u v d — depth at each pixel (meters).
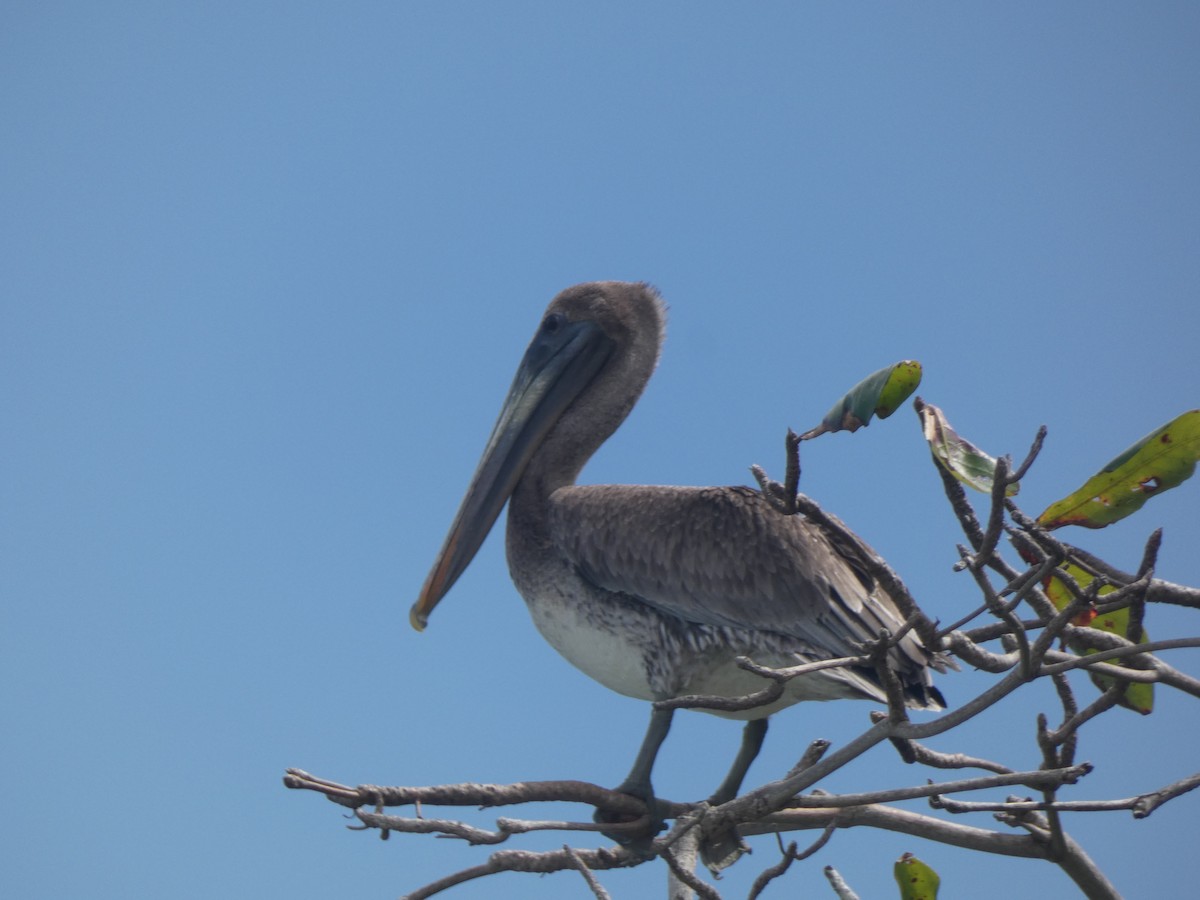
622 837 11.01
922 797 8.38
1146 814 8.00
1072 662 7.30
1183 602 8.05
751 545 12.55
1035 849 9.27
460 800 8.67
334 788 8.29
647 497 13.14
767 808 8.85
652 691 12.98
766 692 7.20
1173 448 7.73
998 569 7.81
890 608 12.36
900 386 7.02
